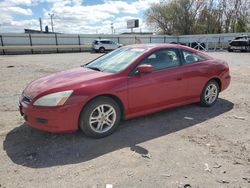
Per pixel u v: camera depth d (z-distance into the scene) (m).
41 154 3.59
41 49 31.08
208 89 5.63
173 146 3.80
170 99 4.88
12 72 11.64
